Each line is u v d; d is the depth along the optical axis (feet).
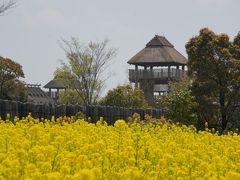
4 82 205.16
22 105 100.12
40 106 105.50
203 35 149.89
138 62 237.66
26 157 38.86
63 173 33.37
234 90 145.69
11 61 205.16
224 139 65.00
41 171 35.96
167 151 48.73
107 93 176.65
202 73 148.05
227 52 146.72
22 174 34.88
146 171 39.11
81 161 36.88
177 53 247.29
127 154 42.83
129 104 173.78
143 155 44.29
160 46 243.81
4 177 33.73
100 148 43.70
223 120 145.69
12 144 45.75
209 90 146.61
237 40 154.10
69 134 54.08
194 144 53.62
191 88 148.56
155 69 236.63
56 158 39.01
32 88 278.67
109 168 38.42
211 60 147.84
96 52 207.72
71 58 206.39
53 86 290.15
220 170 41.01
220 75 147.54
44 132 57.47
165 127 81.56
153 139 57.82
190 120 127.03
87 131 64.85
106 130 68.80
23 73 209.36
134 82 238.48
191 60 150.92
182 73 236.63
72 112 112.47
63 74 206.69
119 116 124.06
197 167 40.40
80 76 206.69
